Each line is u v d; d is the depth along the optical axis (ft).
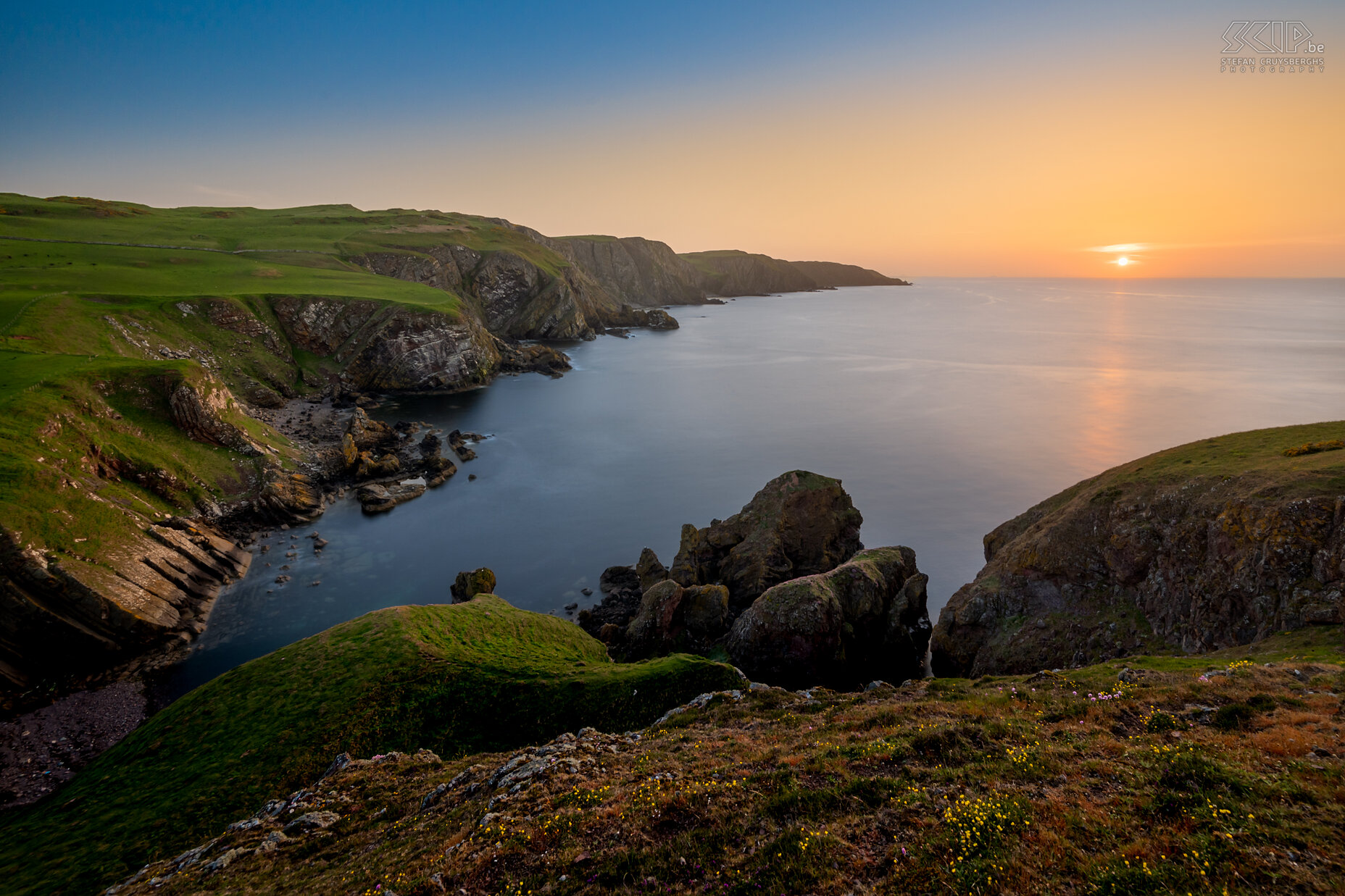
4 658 157.28
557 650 159.94
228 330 428.15
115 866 88.43
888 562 193.06
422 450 344.90
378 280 598.34
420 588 213.66
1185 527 138.41
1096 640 143.54
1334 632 100.94
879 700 92.22
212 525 238.27
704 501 289.74
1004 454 339.98
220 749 114.93
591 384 541.75
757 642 161.79
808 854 45.98
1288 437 164.66
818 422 416.46
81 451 219.20
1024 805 47.83
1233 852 39.06
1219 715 63.10
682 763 70.03
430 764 92.53
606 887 46.80
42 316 326.24
